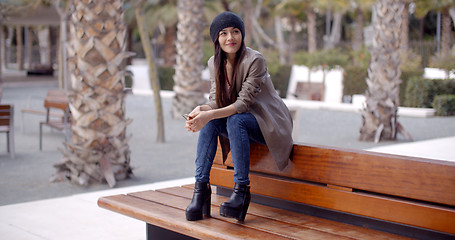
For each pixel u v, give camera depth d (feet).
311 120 44.32
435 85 51.88
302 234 8.23
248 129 9.29
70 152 19.88
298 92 68.08
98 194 17.98
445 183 7.58
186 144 30.83
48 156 26.35
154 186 19.38
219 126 9.47
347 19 131.03
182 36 42.27
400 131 32.91
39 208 15.89
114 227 13.80
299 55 68.74
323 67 63.31
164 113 47.91
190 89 42.70
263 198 10.24
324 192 9.06
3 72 123.03
